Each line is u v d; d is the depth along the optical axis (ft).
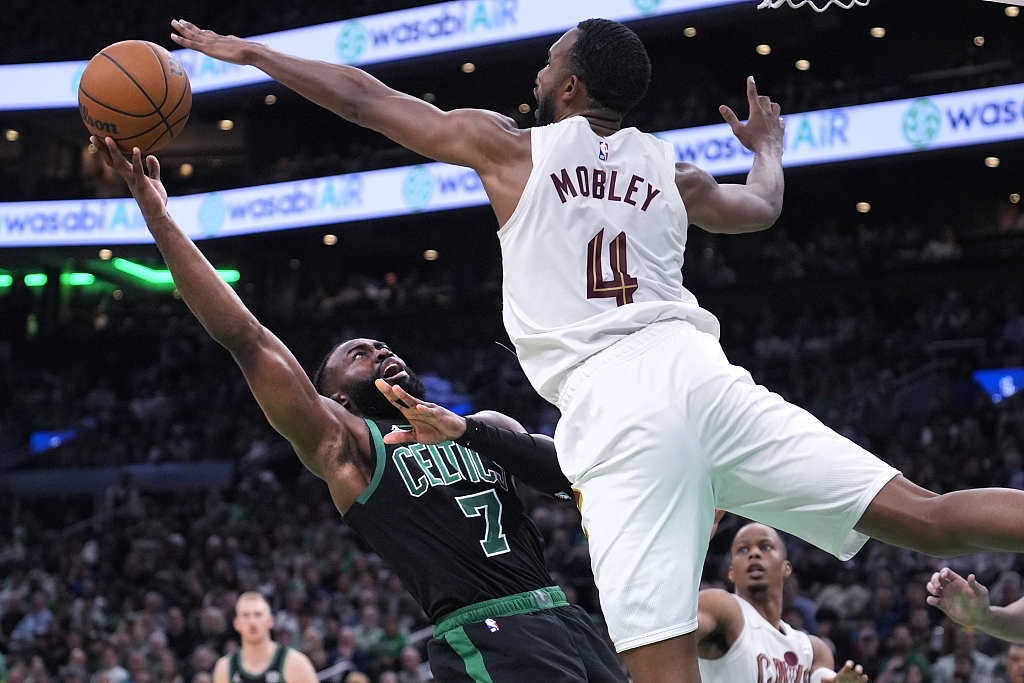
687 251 65.10
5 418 69.05
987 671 27.84
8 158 85.10
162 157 82.99
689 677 6.95
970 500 6.84
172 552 50.88
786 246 60.08
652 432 7.27
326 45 61.11
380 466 9.97
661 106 62.90
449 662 9.75
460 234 71.00
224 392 67.67
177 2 68.49
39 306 77.77
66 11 71.10
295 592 41.75
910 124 48.93
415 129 8.14
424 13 58.44
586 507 7.47
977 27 58.23
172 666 36.27
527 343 7.83
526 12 55.52
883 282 54.70
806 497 7.21
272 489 55.77
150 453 63.21
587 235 7.82
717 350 7.70
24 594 49.03
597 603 37.32
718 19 50.80
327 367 10.95
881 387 47.67
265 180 64.13
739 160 52.13
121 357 72.69
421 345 64.39
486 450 8.87
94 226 66.85
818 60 63.98
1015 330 49.01
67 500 62.85
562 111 8.40
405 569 9.97
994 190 63.26
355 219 60.85
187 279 9.25
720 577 39.17
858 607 34.04
